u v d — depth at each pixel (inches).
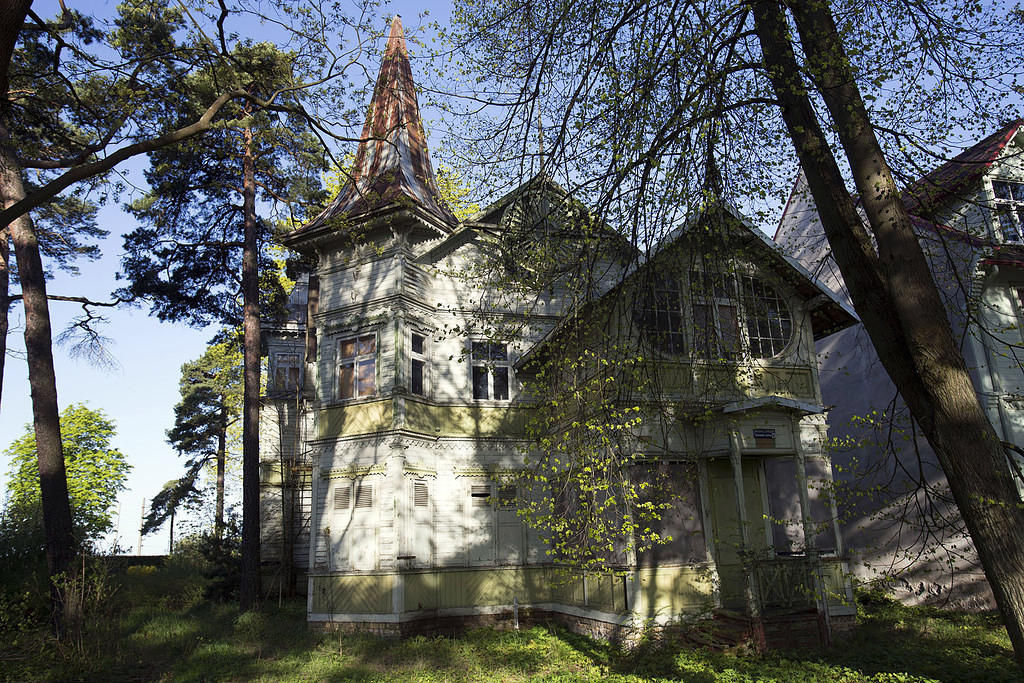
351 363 696.4
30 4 267.7
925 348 277.0
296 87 401.4
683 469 547.8
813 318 641.6
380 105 808.3
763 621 470.0
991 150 598.5
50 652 484.7
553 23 354.9
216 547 894.4
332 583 645.9
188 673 469.1
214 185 861.8
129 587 822.5
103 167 310.8
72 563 551.8
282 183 883.4
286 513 954.1
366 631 611.8
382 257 694.5
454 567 652.1
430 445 672.4
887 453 409.4
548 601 676.1
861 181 301.6
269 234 951.6
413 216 672.4
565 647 541.0
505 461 700.7
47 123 586.2
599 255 396.8
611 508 535.5
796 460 533.6
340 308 713.0
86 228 889.5
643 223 353.7
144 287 889.5
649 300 402.0
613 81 339.9
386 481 637.3
